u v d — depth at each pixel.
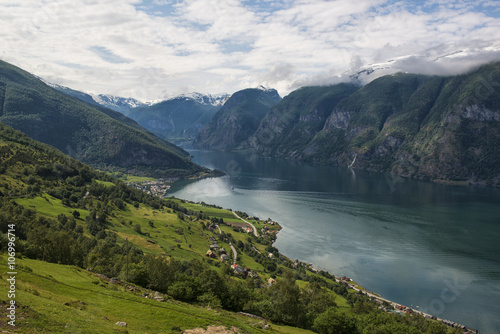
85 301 53.03
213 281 82.88
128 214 196.12
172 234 180.25
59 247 86.44
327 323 77.19
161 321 51.06
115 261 94.44
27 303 42.69
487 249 181.75
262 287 117.31
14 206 140.88
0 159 198.50
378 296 130.50
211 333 50.84
